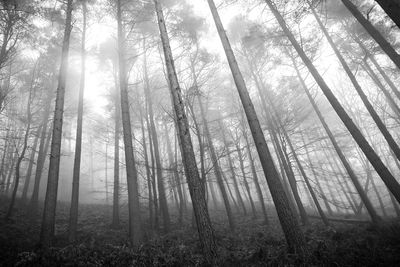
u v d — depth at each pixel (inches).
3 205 506.6
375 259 202.8
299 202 505.4
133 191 368.2
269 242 306.2
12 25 430.6
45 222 304.0
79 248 270.8
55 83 670.5
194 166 246.7
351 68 587.2
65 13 480.4
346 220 486.3
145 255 251.9
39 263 233.9
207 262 210.1
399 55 336.8
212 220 576.1
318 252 223.5
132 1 484.1
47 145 633.6
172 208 746.8
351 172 484.1
